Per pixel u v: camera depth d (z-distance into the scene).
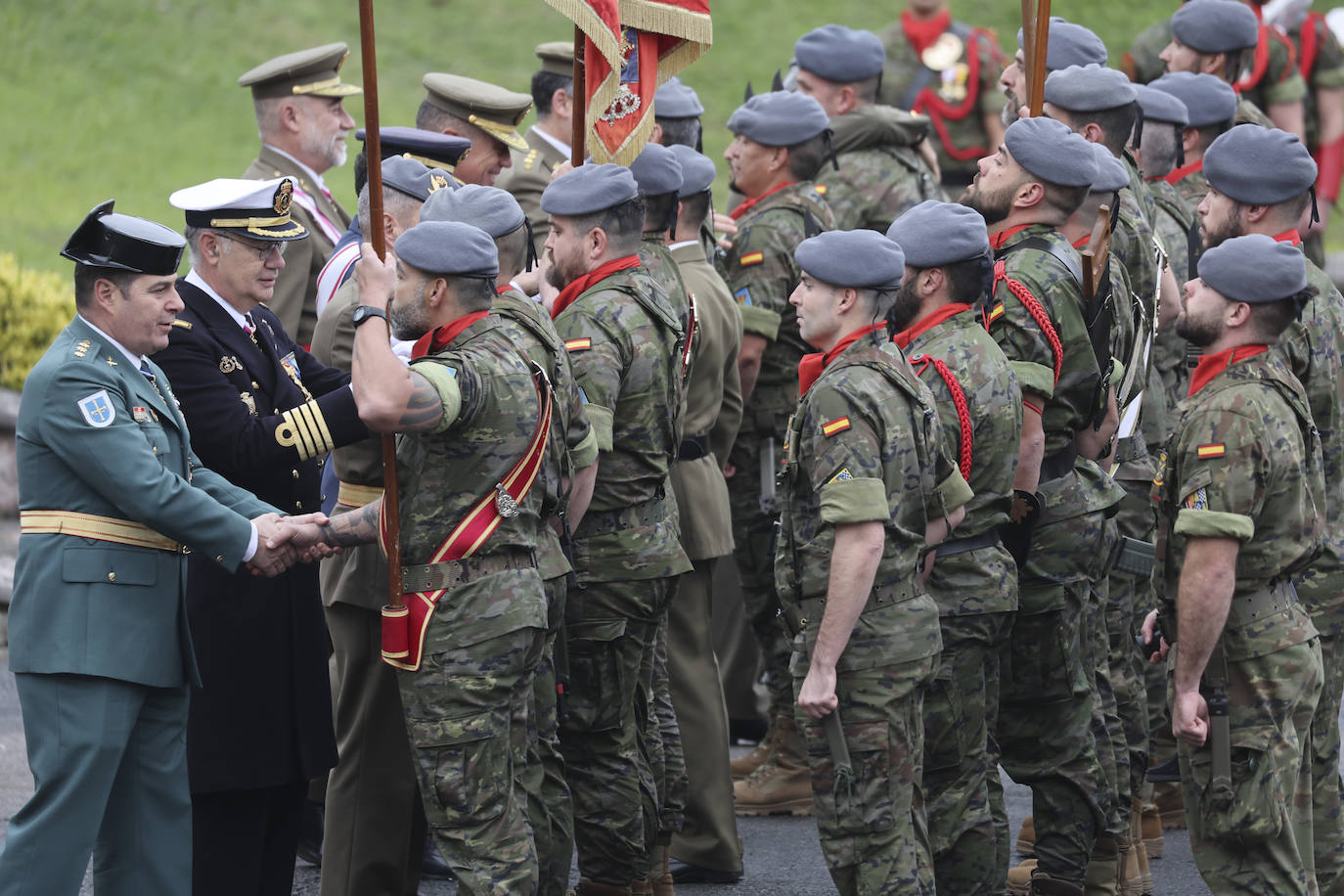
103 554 15.22
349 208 48.91
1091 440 19.09
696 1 18.64
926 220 17.09
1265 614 16.55
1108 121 20.75
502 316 15.73
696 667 20.91
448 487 14.89
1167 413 24.09
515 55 61.16
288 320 22.69
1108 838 19.14
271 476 17.05
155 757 15.71
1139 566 20.91
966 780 17.23
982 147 35.06
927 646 15.90
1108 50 62.03
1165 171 24.91
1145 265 21.34
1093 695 18.92
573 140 18.64
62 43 58.94
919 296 17.17
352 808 17.84
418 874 18.86
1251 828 16.39
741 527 24.23
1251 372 16.61
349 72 58.38
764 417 24.00
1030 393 17.80
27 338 33.31
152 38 59.94
